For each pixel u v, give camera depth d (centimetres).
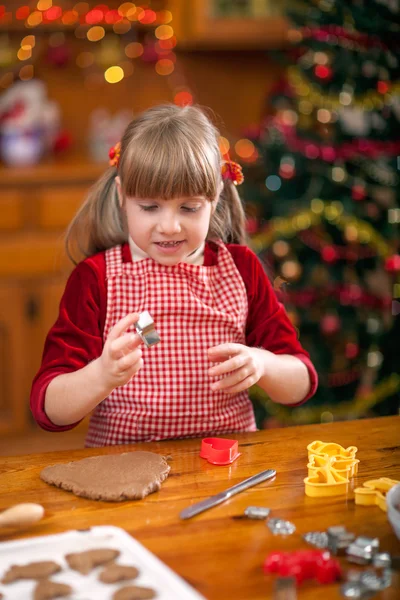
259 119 360
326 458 109
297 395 140
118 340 114
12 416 297
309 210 247
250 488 103
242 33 320
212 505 97
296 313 256
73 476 104
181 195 122
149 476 104
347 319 256
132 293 137
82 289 138
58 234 294
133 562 82
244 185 254
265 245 249
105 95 340
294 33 259
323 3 242
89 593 77
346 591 78
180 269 138
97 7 318
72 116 338
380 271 262
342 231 255
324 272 257
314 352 258
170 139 122
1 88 325
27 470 109
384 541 90
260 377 131
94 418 141
